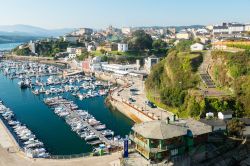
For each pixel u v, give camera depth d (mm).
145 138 82062
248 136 99750
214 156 91562
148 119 143375
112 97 187250
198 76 163250
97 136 124812
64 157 99375
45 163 91938
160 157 81812
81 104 187000
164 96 159125
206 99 131500
